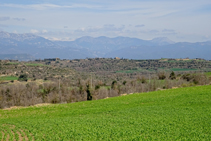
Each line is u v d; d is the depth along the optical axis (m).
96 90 95.44
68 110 52.34
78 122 37.62
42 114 49.59
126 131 30.77
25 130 33.38
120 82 124.50
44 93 93.06
